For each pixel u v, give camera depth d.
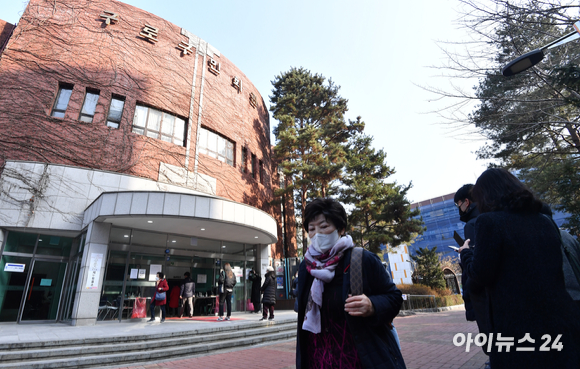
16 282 10.60
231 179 17.31
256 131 21.58
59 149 12.18
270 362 5.49
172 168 14.50
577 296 1.53
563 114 9.31
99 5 15.01
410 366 4.61
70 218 11.35
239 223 11.57
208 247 13.88
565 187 10.12
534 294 1.29
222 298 10.29
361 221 22.39
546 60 7.79
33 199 11.05
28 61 12.78
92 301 9.76
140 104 14.69
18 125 11.85
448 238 47.72
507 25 6.69
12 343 5.69
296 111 24.84
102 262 10.30
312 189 21.38
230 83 19.52
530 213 1.50
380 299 1.45
